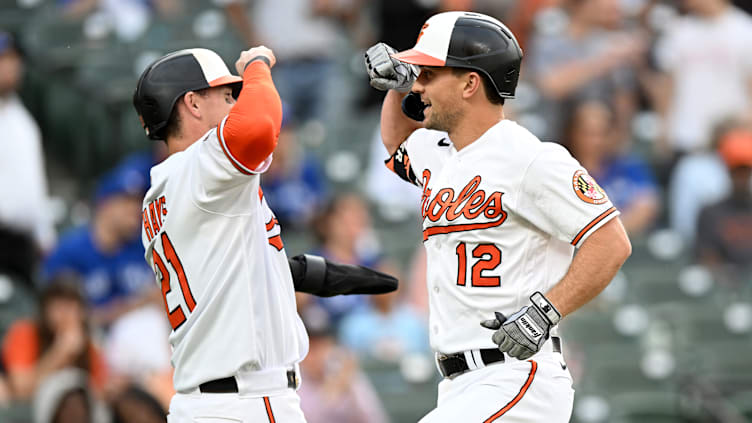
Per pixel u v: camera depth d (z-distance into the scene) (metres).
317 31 38.97
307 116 38.72
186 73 13.74
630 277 34.69
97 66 39.28
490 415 12.93
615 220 12.83
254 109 12.57
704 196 35.78
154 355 26.61
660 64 38.59
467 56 13.29
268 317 13.34
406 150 14.77
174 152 13.89
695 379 30.91
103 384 25.84
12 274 32.84
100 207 29.05
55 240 34.78
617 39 37.88
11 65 33.00
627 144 37.56
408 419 27.91
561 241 13.39
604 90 37.06
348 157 37.88
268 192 32.12
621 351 31.84
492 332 13.19
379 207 35.50
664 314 33.47
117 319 28.11
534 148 13.09
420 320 29.53
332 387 25.09
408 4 37.28
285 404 13.33
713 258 35.28
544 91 36.88
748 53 38.28
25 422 25.48
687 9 39.38
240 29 39.06
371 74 14.34
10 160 32.72
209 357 13.12
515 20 38.28
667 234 35.97
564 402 13.27
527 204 13.03
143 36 40.28
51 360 25.55
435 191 13.62
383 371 28.36
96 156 38.25
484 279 13.16
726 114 37.97
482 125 13.51
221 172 12.70
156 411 23.39
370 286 15.36
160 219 13.50
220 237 13.08
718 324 33.38
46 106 38.41
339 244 30.00
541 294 12.72
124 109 38.47
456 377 13.48
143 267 29.16
